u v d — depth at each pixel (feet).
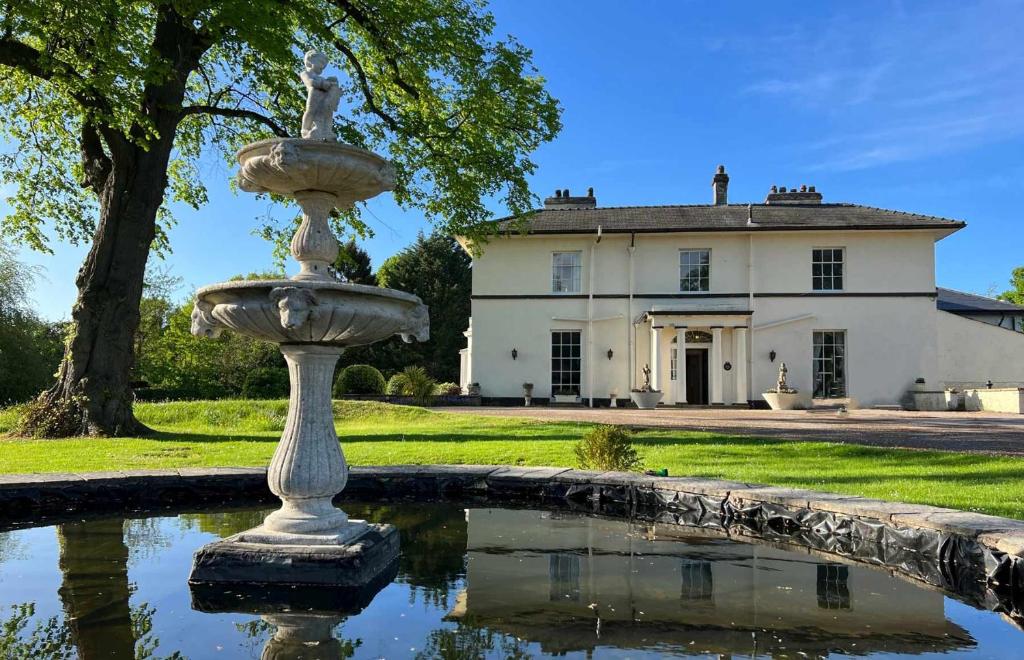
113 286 35.94
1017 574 9.98
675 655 7.60
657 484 17.37
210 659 7.65
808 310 72.95
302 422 12.39
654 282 74.90
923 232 71.87
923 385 70.69
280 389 77.25
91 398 35.14
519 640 8.18
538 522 16.22
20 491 16.81
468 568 11.80
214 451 28.19
